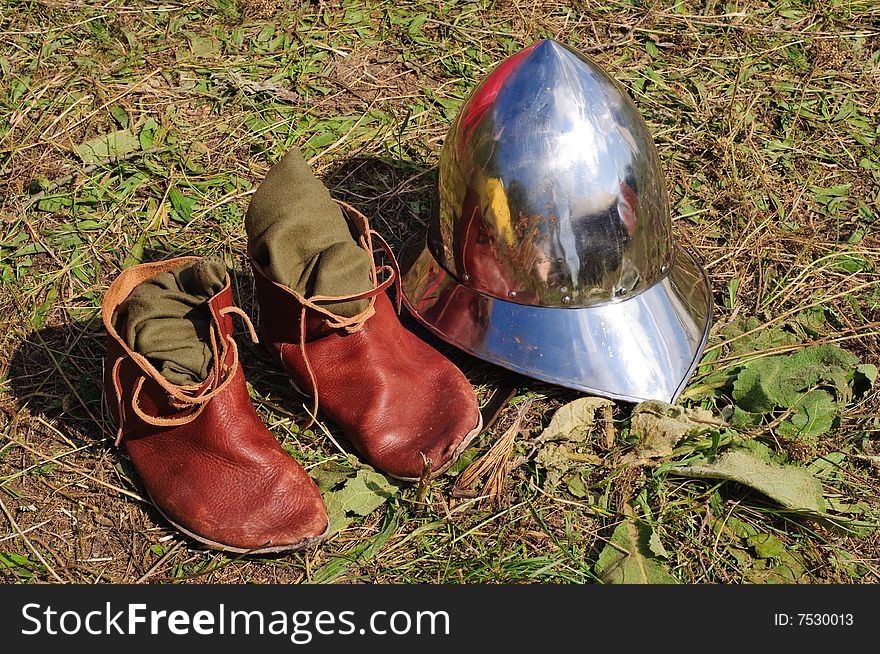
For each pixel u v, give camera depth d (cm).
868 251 234
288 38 289
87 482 173
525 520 170
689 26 309
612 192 174
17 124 251
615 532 166
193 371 161
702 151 264
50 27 283
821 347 198
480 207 179
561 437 180
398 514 169
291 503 161
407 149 258
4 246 219
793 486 171
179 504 161
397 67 285
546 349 183
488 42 296
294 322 177
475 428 174
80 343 199
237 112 262
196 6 297
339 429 184
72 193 233
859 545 170
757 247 234
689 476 176
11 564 161
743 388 191
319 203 176
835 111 280
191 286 166
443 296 193
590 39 302
